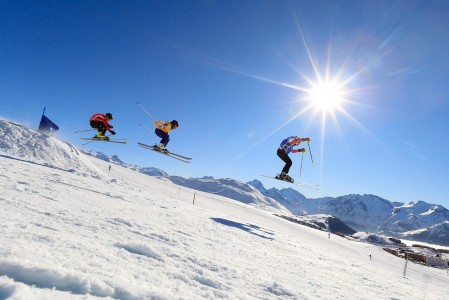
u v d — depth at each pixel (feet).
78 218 16.01
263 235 50.85
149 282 8.12
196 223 35.17
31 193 21.57
